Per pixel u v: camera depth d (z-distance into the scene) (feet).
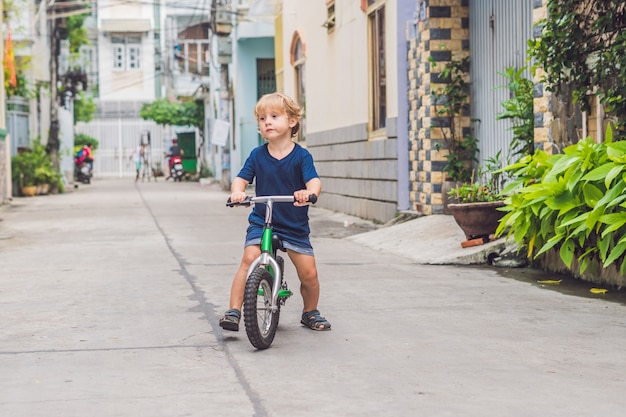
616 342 20.44
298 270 21.84
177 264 35.24
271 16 89.66
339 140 61.77
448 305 25.40
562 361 18.62
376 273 32.27
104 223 56.13
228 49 102.06
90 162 140.05
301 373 17.76
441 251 36.37
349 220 56.44
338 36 61.57
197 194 95.35
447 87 44.83
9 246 43.06
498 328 22.07
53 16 102.89
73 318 23.90
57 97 105.81
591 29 30.48
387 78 51.11
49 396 16.24
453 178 44.88
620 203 26.09
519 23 39.65
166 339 21.12
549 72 32.50
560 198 28.17
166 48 181.27
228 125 102.22
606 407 15.28
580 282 29.40
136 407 15.48
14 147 98.99
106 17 182.29
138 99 184.24
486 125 43.55
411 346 20.10
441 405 15.42
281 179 21.20
